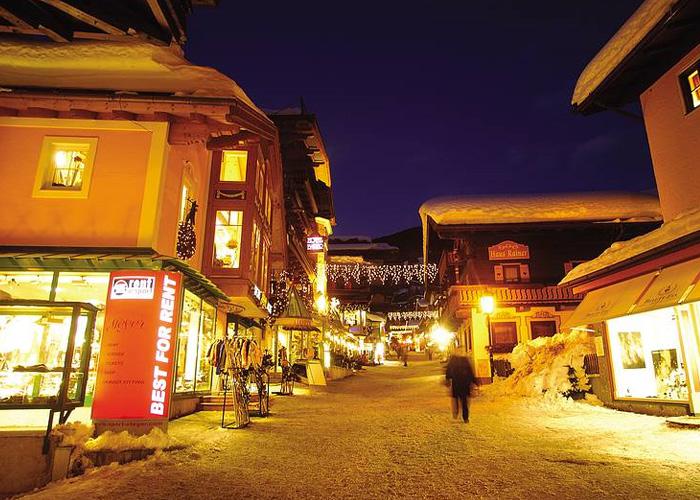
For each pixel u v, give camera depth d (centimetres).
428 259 3650
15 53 1090
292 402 1533
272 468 639
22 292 1009
